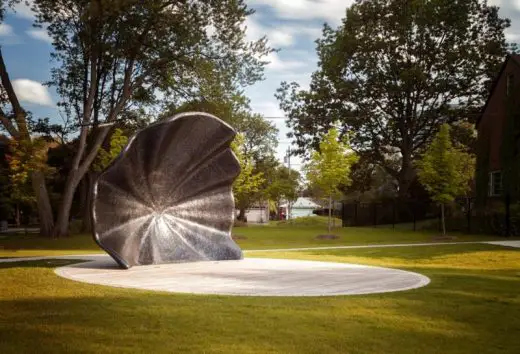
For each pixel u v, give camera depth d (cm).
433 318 847
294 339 704
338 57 5091
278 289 1147
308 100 5259
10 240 3164
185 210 1805
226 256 1830
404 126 5081
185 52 3619
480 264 2023
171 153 1702
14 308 893
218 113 3744
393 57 5000
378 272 1509
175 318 820
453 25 4769
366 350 658
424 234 3681
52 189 5312
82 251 2523
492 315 880
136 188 1644
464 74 4891
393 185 7925
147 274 1420
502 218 3403
